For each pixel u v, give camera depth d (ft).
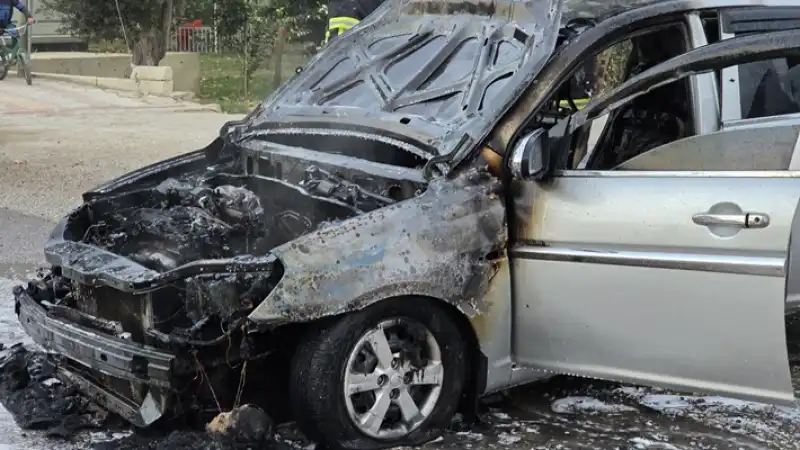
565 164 13.17
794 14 15.62
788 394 11.82
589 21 14.48
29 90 60.39
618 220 12.46
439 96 14.89
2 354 16.22
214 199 14.90
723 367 12.07
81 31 65.05
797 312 18.40
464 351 13.26
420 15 17.39
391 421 12.96
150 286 12.01
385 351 12.57
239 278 11.91
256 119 17.48
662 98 14.47
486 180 13.14
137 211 15.70
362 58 17.34
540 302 13.07
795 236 15.16
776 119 14.52
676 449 13.21
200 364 11.93
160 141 43.42
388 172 13.91
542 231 12.98
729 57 12.32
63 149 40.98
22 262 23.59
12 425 13.41
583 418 14.28
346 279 11.98
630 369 12.64
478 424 13.70
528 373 13.80
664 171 12.46
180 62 64.23
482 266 12.94
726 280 11.84
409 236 12.41
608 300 12.57
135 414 12.29
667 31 14.66
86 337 12.59
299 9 59.98
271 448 12.32
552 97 14.06
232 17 62.59
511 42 15.08
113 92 61.36
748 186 11.86
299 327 12.41
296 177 15.53
